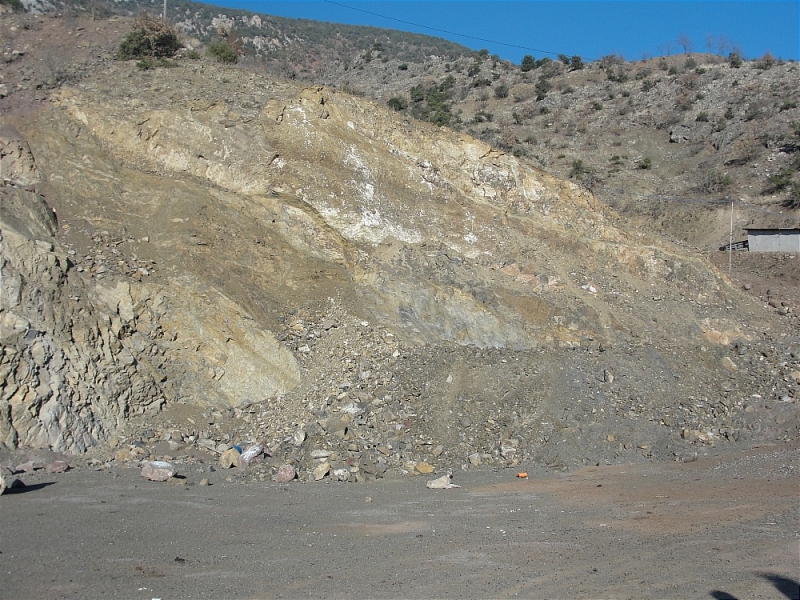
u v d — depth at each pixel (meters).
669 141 44.62
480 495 11.15
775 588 6.82
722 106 46.69
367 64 63.56
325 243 18.33
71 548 7.71
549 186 23.12
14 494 10.02
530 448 14.09
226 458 12.46
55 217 16.39
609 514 9.91
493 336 17.64
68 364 13.09
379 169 20.41
